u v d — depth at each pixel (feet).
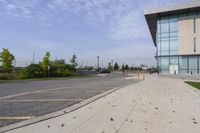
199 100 33.71
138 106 28.40
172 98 35.55
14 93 44.62
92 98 35.40
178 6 126.82
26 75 127.75
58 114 23.71
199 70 125.49
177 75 117.60
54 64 166.50
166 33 137.08
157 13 134.72
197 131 18.12
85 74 192.65
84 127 18.93
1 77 110.11
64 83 77.56
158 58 139.64
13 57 128.77
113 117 22.53
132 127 18.99
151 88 52.37
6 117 22.63
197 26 127.13
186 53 129.08
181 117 22.76
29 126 19.17
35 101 33.06
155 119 21.81
